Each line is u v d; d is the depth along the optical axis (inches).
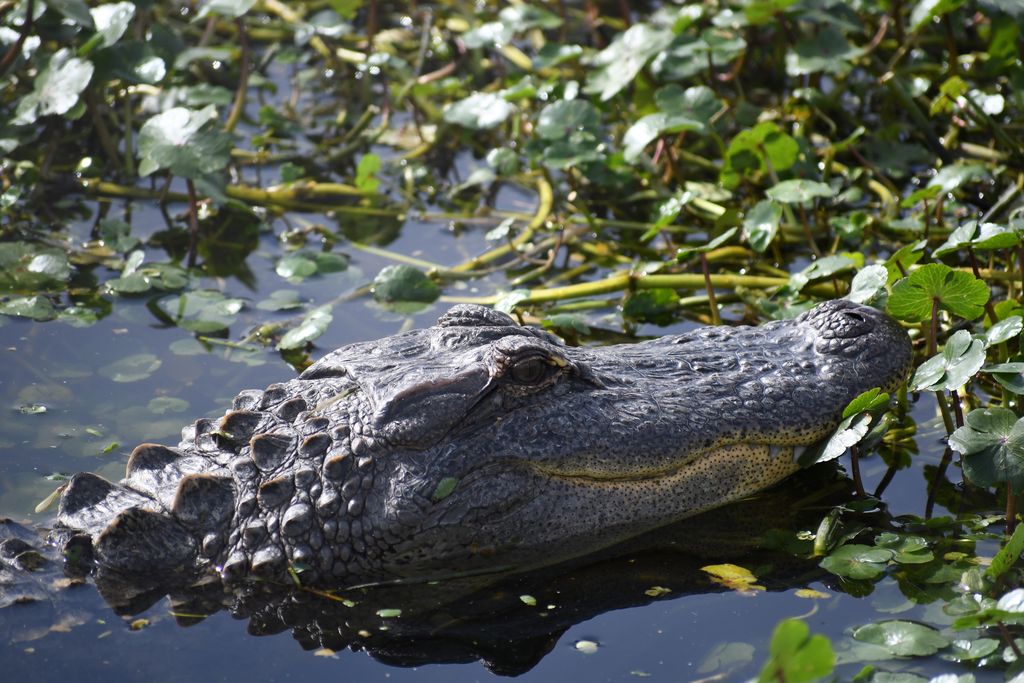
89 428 253.0
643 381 226.8
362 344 234.4
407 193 388.2
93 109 385.4
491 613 201.6
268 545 206.4
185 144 338.0
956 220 341.4
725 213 329.7
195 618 198.8
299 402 220.2
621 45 385.1
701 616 197.9
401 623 199.2
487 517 211.2
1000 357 253.4
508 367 211.5
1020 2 336.8
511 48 447.8
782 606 199.3
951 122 377.4
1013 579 198.7
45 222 359.3
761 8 370.0
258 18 490.3
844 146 351.9
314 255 340.8
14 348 286.7
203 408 263.9
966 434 212.8
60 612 197.9
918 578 204.5
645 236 316.8
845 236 323.9
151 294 319.6
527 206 383.2
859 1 394.6
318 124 436.5
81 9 354.6
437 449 209.3
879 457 245.6
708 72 406.9
